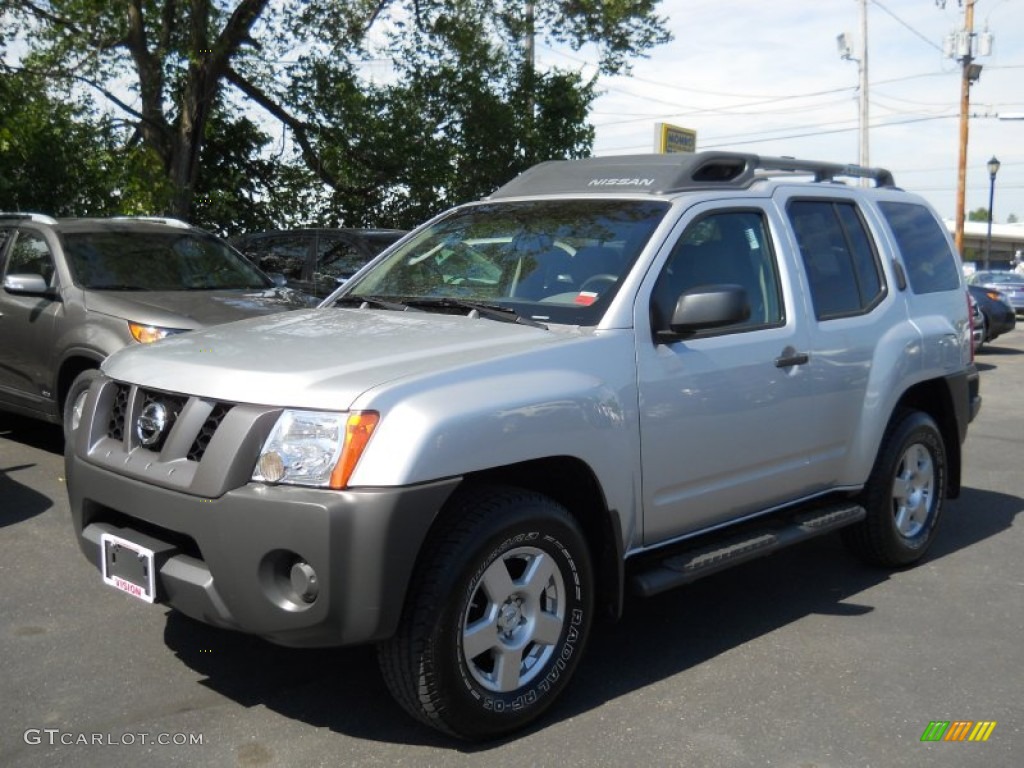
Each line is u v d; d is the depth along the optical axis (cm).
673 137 1700
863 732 376
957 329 597
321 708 388
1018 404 1205
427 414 336
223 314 713
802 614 499
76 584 512
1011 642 466
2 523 610
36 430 884
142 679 410
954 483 609
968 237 7825
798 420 479
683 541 443
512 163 2034
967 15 3459
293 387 342
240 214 1903
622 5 1728
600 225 455
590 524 406
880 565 566
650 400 409
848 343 509
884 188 593
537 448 363
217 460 341
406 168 1925
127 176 1472
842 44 3388
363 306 468
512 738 368
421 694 342
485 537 347
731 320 405
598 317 408
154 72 1497
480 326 410
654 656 445
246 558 335
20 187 1387
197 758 350
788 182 516
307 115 1823
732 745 365
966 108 3522
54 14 1462
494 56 1936
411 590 341
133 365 393
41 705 387
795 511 504
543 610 378
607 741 366
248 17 1504
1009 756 361
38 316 749
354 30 1655
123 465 373
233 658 431
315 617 329
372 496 326
